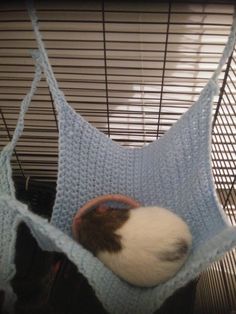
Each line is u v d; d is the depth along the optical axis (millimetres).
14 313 771
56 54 1266
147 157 1047
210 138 842
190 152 899
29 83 1342
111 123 1470
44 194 1361
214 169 1358
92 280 652
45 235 626
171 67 1292
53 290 1041
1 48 1258
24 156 1575
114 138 1515
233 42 770
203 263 626
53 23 1182
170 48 1239
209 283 1107
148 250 754
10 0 865
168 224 793
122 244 777
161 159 992
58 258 1114
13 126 1469
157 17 1156
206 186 843
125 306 781
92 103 1406
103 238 806
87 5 1104
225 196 1322
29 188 1370
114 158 1031
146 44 1234
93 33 1209
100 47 1245
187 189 912
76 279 1051
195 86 1336
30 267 1081
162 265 748
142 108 1416
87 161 972
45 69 809
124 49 1246
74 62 1287
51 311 983
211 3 1027
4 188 715
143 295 781
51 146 1535
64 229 954
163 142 994
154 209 866
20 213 626
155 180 1012
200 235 818
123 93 1373
